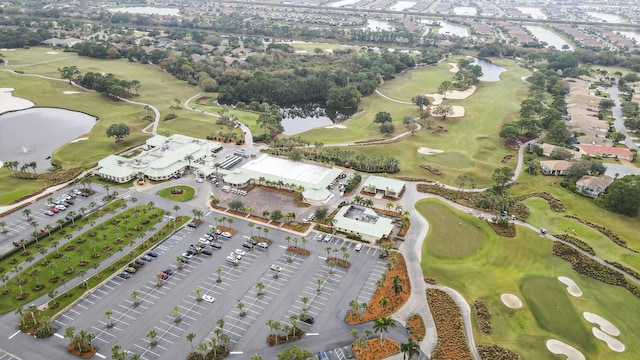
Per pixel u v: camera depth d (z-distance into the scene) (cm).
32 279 15738
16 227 18750
